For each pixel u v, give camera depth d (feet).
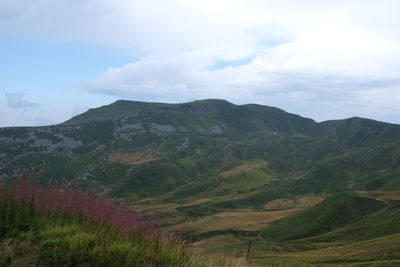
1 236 32.60
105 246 30.71
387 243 285.64
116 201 40.63
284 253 281.54
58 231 32.91
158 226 35.91
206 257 34.27
